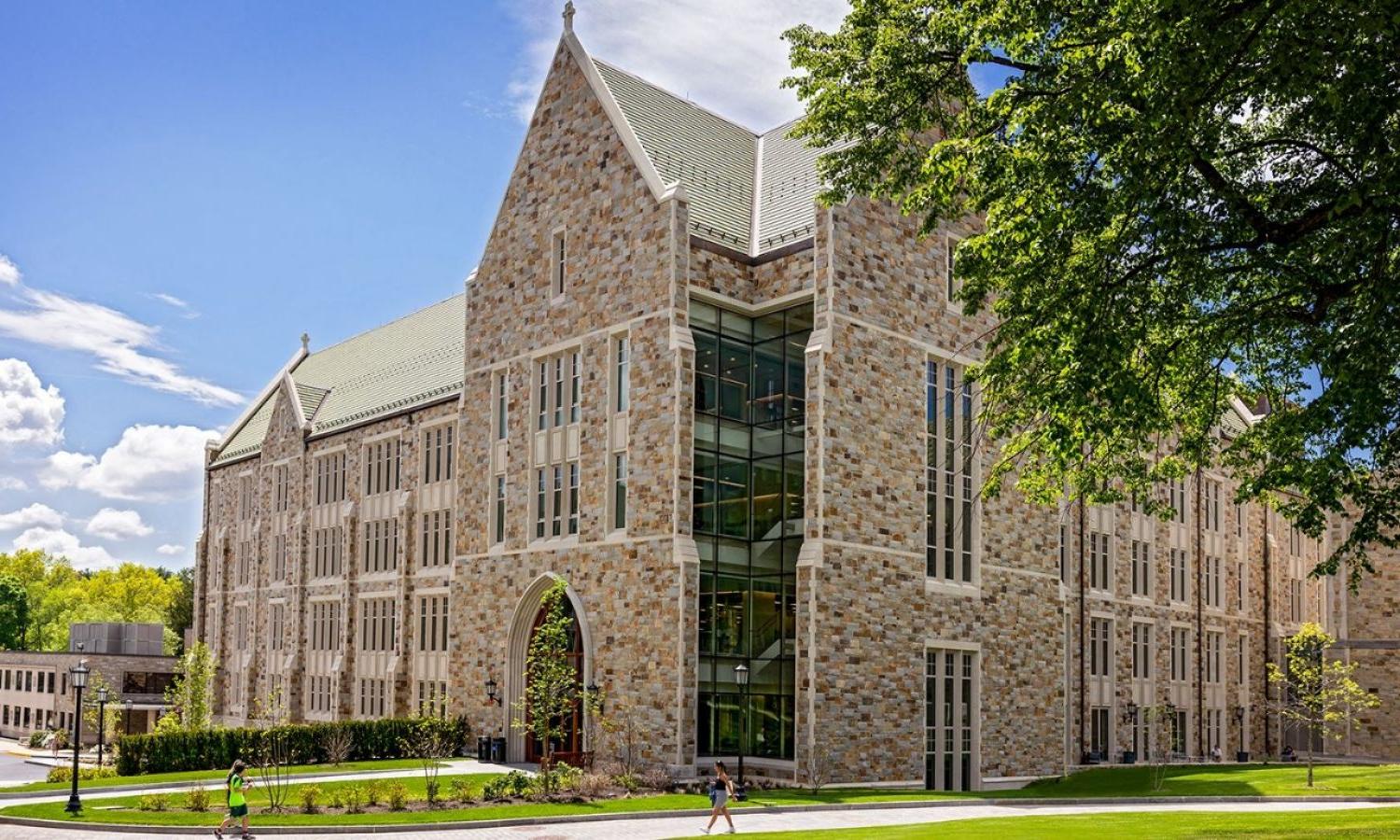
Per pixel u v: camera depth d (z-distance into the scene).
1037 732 39.50
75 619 125.38
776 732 34.84
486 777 34.16
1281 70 14.88
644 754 34.03
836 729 32.91
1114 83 16.20
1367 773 40.00
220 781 34.84
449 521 48.44
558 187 40.38
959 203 24.12
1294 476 20.64
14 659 82.50
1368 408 17.34
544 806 27.97
